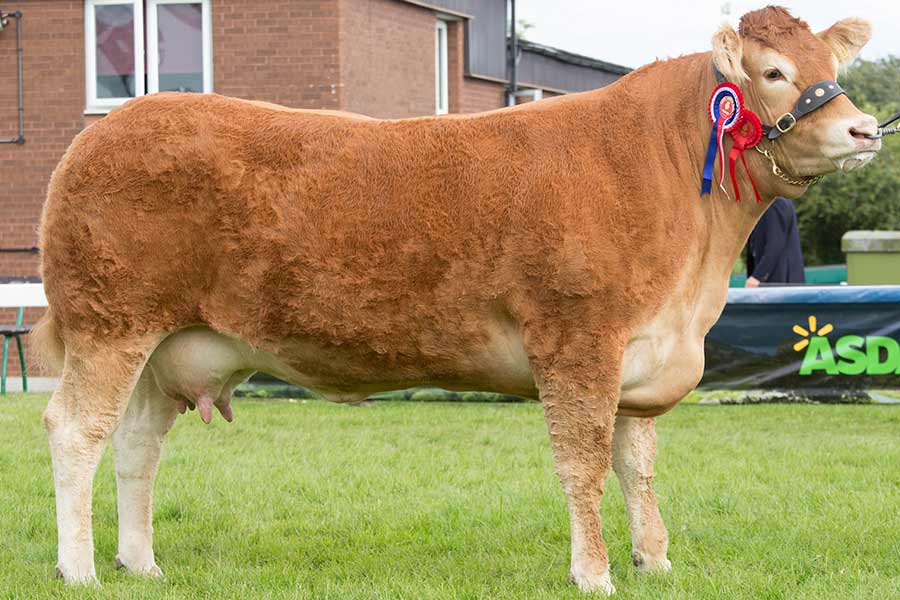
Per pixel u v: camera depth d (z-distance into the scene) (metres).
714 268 5.36
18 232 15.72
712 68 5.32
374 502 7.39
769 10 5.20
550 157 5.21
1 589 5.38
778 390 11.38
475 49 20.64
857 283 16.52
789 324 11.30
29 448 9.14
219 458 8.80
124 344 5.39
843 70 5.23
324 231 5.25
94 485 7.86
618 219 5.14
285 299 5.31
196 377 5.55
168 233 5.30
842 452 8.86
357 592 5.37
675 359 5.32
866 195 32.19
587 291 5.10
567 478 5.20
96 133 5.43
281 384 12.24
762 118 5.15
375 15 16.77
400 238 5.22
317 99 15.70
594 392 5.14
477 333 5.27
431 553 6.25
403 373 5.49
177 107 5.42
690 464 8.44
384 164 5.27
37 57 15.62
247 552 6.27
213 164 5.29
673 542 6.30
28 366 15.10
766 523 6.66
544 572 5.72
